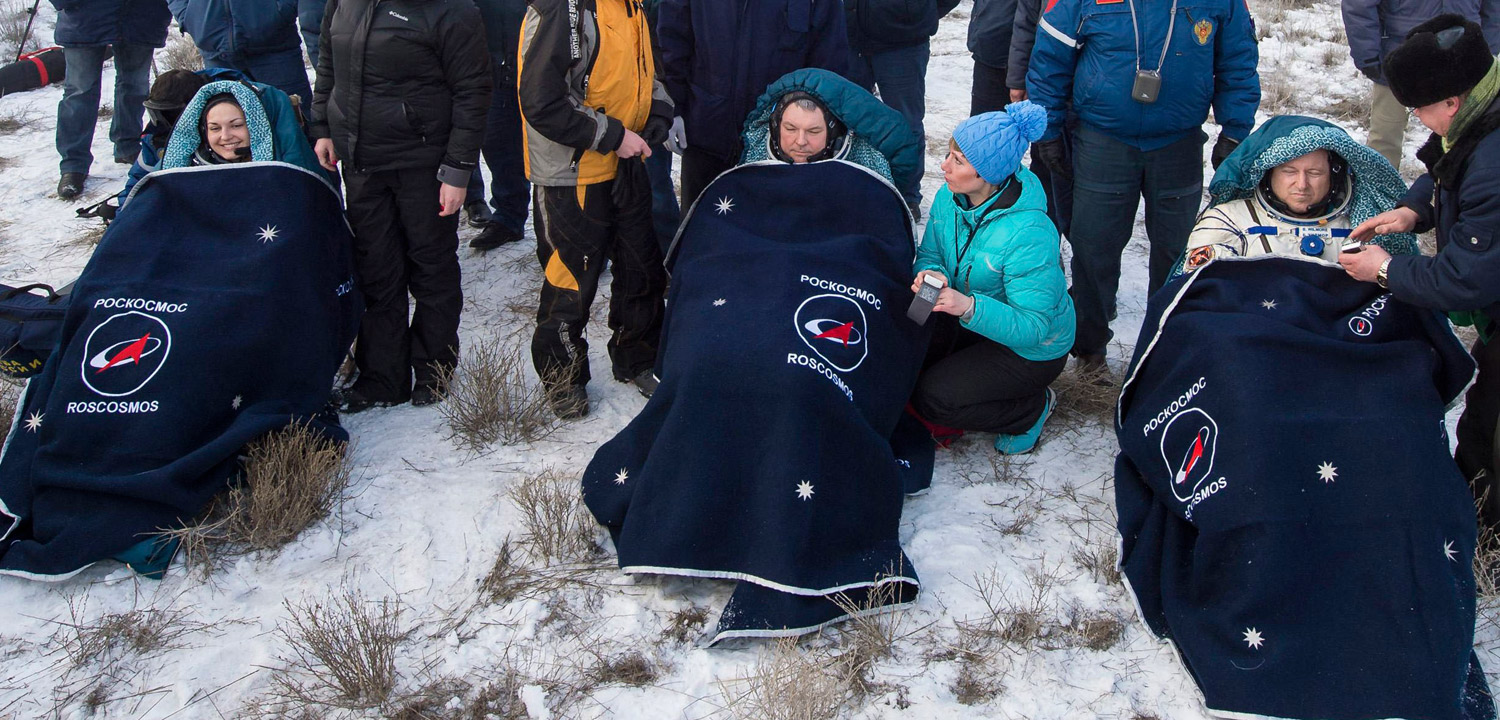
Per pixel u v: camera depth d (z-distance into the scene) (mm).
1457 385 3238
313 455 3740
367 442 4156
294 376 3926
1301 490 2988
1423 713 2736
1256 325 3258
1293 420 3068
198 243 3893
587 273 4078
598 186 3939
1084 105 4145
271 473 3604
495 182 5668
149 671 3111
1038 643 3186
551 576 3451
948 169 3701
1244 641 2936
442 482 3922
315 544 3604
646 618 3279
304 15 5699
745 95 4258
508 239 5852
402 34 3760
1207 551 3092
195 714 2971
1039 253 3680
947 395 3893
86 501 3473
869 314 3623
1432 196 3346
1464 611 2859
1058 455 4074
